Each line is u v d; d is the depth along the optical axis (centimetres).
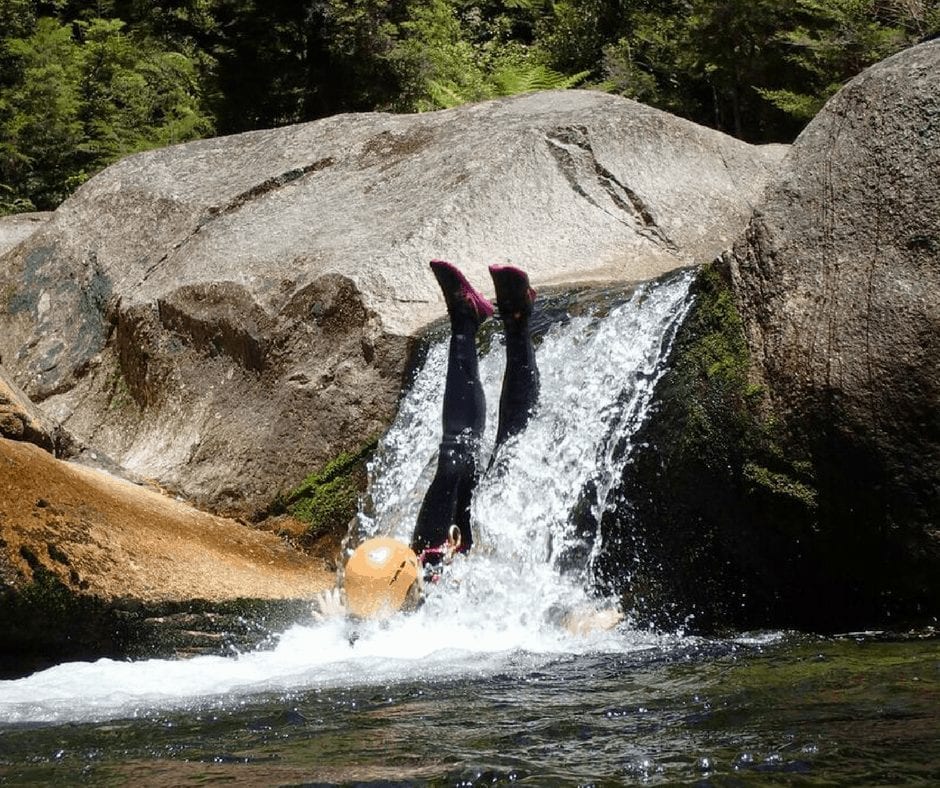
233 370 737
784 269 512
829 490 488
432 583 500
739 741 285
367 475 638
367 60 1845
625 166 812
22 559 458
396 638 474
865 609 498
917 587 481
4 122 1853
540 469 544
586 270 734
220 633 491
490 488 534
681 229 790
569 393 565
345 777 271
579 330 584
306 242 770
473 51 2173
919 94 496
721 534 507
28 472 514
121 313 822
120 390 816
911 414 469
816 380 489
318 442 666
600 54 1922
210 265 791
